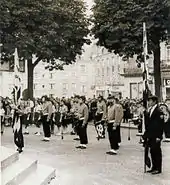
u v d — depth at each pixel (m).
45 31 27.62
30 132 21.59
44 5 27.56
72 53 30.91
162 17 23.88
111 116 13.62
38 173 7.92
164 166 11.50
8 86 41.12
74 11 29.58
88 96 68.62
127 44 24.98
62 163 11.70
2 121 21.09
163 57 41.53
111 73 57.19
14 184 6.26
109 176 9.92
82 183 9.05
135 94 46.81
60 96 68.25
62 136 18.56
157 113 10.41
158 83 25.94
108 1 25.80
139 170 10.77
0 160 6.58
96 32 27.23
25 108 21.28
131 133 21.19
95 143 16.80
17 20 26.52
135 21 24.55
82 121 15.10
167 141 17.52
